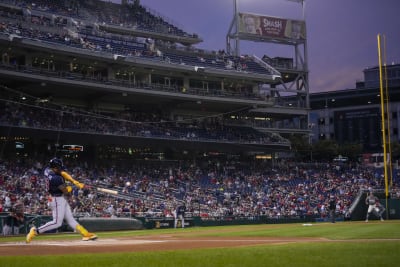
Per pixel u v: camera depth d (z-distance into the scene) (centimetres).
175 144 6588
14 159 5462
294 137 8944
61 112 6012
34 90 6031
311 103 11900
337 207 5688
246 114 8538
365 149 11169
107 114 6594
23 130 5388
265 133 7844
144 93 6297
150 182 5894
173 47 7062
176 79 6975
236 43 8225
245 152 7844
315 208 5847
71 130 5756
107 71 6297
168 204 5194
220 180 6531
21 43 5238
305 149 8856
